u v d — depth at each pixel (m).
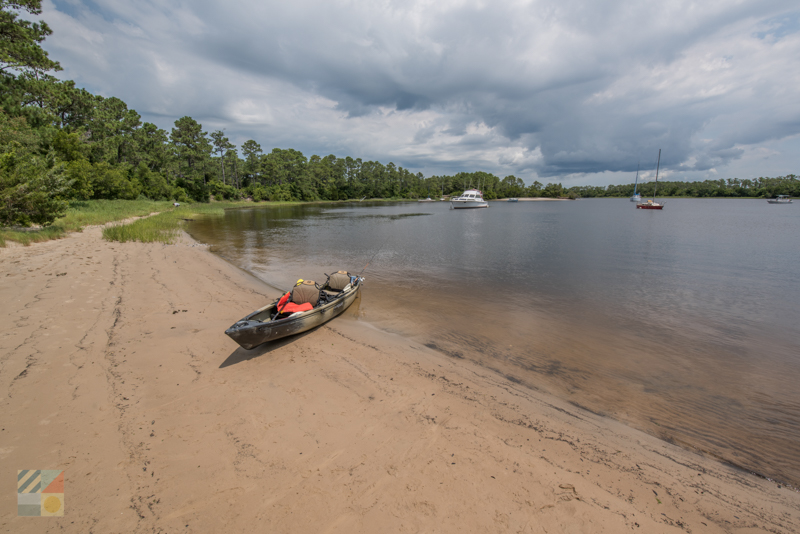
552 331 8.86
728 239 26.28
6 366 5.89
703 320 9.70
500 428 5.02
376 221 46.41
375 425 4.98
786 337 8.55
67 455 4.10
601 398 5.93
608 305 10.92
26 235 16.67
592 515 3.64
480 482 4.02
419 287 12.91
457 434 4.84
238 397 5.54
